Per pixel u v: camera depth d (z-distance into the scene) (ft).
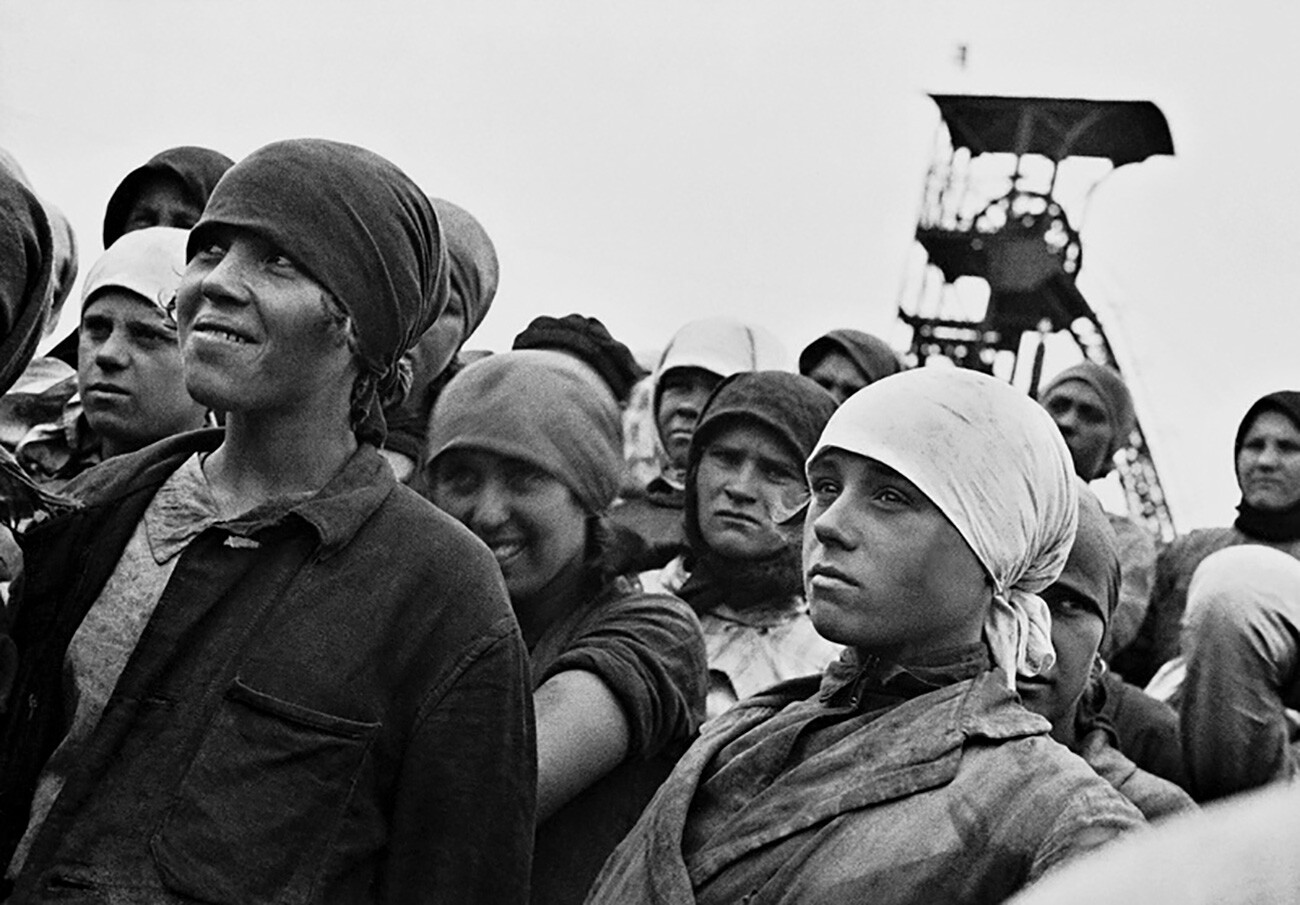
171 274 15.61
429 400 17.99
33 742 11.91
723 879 11.98
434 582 11.96
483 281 18.70
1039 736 11.97
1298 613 19.75
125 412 15.46
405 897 11.57
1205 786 19.45
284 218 12.05
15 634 12.12
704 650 16.10
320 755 11.41
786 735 12.55
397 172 12.64
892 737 12.10
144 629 11.75
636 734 15.06
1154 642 21.67
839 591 12.32
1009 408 12.64
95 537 12.25
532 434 16.14
